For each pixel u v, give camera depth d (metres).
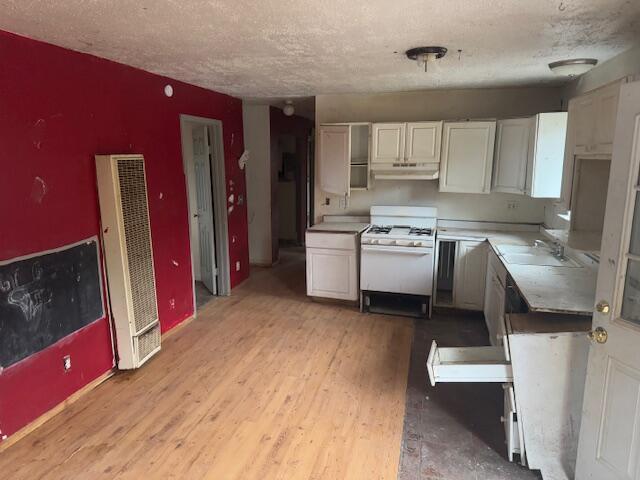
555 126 3.59
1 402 2.43
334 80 4.01
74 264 2.88
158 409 2.87
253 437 2.59
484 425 2.70
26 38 2.50
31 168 2.56
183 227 4.19
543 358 2.22
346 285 4.69
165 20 2.20
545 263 3.33
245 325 4.28
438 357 2.52
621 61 2.87
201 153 4.97
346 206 5.17
